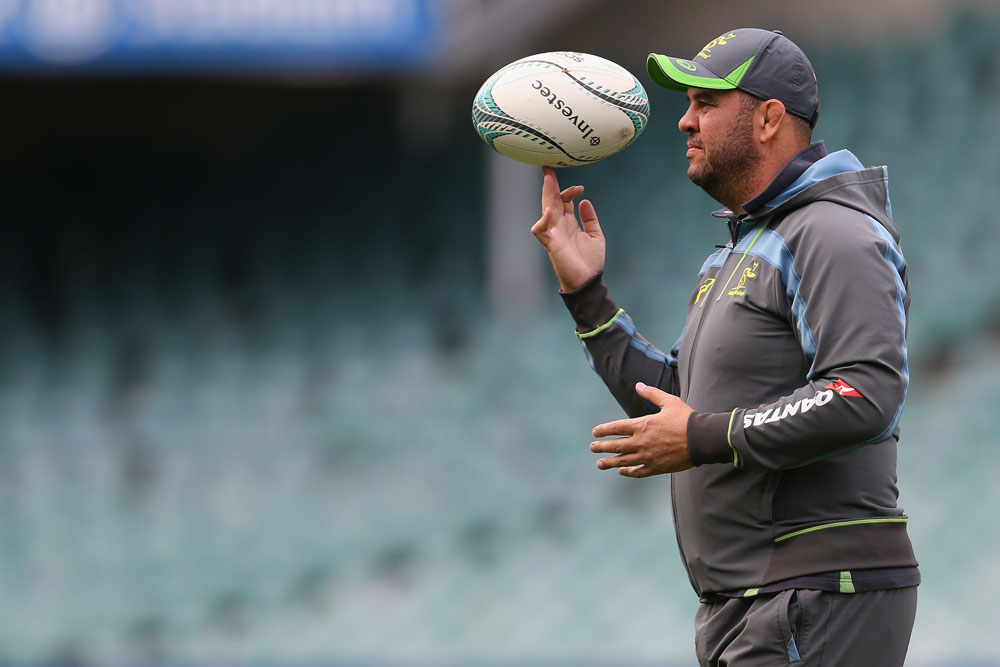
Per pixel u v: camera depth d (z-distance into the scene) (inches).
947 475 1023.0
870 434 272.2
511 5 1256.8
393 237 1552.7
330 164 1708.9
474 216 1546.5
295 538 1165.7
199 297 1540.4
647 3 1499.8
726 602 305.1
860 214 291.6
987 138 1346.0
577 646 946.1
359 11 1269.7
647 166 1493.6
